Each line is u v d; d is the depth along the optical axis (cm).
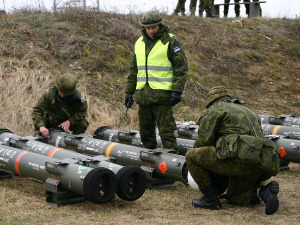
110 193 483
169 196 558
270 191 479
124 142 729
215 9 1800
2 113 932
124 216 476
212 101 504
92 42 1212
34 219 461
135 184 509
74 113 720
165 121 625
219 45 1430
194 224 451
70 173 488
